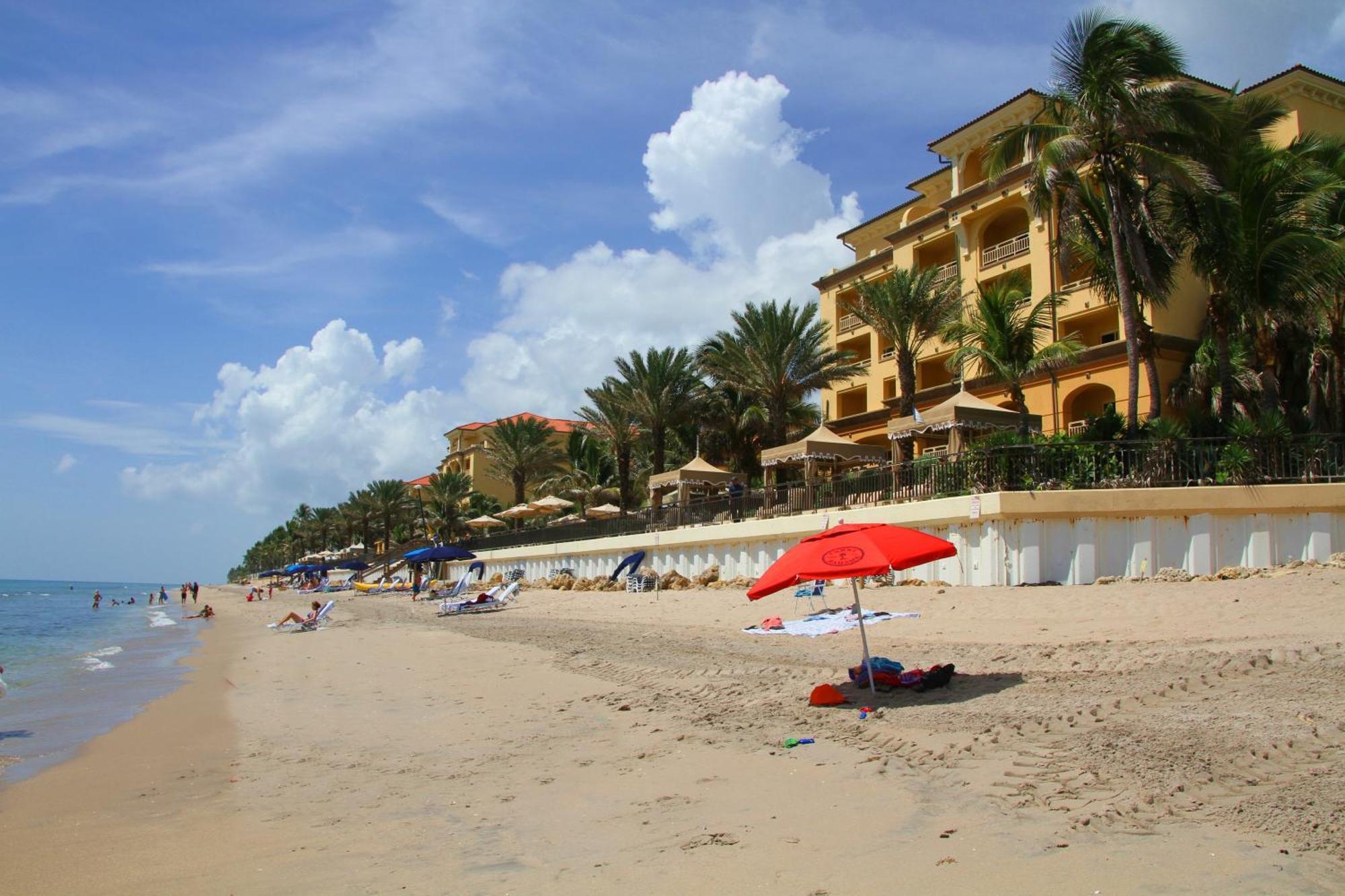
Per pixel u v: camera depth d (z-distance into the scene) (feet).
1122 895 13.01
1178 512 53.83
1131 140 67.21
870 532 28.19
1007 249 116.06
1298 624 34.86
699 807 19.35
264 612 152.46
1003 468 58.49
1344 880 13.09
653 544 103.71
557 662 47.09
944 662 34.45
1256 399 83.46
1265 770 17.99
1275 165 66.64
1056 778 18.99
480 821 19.48
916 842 15.98
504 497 293.84
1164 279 71.36
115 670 59.47
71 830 20.68
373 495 293.43
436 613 104.73
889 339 109.60
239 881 16.35
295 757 27.91
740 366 122.72
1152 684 26.08
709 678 36.58
